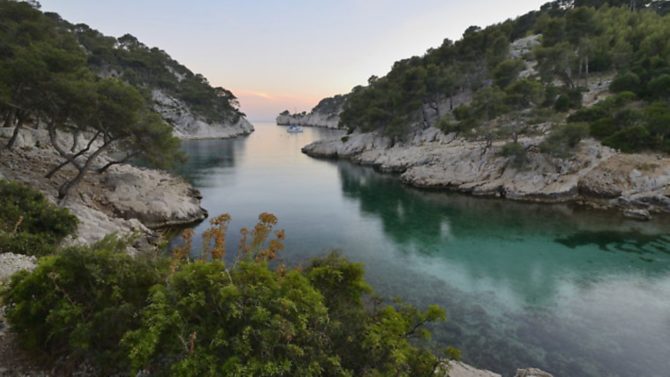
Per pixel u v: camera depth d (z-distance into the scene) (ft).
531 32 329.31
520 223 100.12
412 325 26.55
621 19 242.99
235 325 19.49
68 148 130.21
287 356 18.63
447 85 236.84
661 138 123.85
